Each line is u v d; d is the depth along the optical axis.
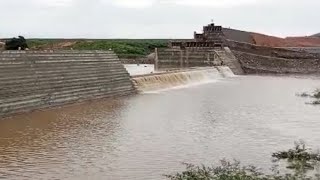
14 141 30.84
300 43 183.12
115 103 50.12
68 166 25.28
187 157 27.44
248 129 36.44
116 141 31.48
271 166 25.22
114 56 61.59
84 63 53.50
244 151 29.00
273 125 38.38
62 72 48.75
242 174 21.91
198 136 33.50
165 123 38.56
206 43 109.56
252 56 114.00
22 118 38.91
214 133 34.69
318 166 25.12
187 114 43.72
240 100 55.72
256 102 53.91
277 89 70.81
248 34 149.62
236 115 43.62
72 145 30.09
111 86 56.06
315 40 195.75
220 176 21.42
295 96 60.94
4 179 22.89
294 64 115.06
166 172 24.23
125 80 59.81
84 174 23.86
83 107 46.31
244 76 101.62
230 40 116.62
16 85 41.31
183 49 105.06
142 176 23.58
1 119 37.91
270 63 113.69
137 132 34.59
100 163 25.95
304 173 23.64
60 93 46.75
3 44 86.31
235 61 109.44
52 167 25.06
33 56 45.72
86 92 51.03
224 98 57.47
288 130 36.16
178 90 66.31
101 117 40.66
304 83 83.19
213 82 82.94
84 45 144.88
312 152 28.25
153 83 66.38
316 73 112.44
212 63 103.62
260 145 30.70
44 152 28.23
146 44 157.12
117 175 23.75
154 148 29.62
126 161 26.42
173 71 80.12
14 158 26.75
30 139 31.53
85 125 36.81
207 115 43.31
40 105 43.44
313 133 35.00
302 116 43.41
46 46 140.50
